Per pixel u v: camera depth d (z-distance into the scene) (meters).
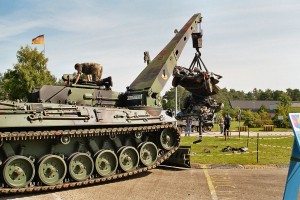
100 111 15.06
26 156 13.69
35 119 13.23
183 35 21.91
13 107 13.08
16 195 13.11
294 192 8.91
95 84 17.42
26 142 13.83
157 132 17.38
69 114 14.18
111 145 16.09
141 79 18.84
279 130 49.09
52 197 12.76
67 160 14.38
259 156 20.92
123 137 16.45
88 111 14.73
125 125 15.88
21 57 47.75
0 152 13.17
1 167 12.96
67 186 13.84
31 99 16.17
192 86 23.36
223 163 18.80
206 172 16.75
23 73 46.38
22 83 47.03
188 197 12.37
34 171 13.41
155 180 15.31
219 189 13.41
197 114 23.98
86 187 14.29
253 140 30.95
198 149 24.41
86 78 17.64
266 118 60.59
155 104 18.16
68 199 12.45
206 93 23.64
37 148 14.10
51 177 13.84
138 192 13.27
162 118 17.17
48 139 14.21
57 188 13.63
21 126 12.88
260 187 13.61
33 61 48.09
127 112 15.95
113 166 15.49
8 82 47.25
